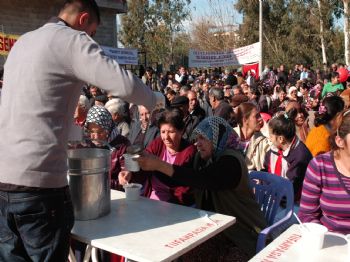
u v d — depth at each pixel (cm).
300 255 176
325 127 398
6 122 180
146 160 233
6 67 189
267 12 3469
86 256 201
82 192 210
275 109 787
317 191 225
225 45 3597
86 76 176
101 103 596
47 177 178
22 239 186
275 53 3488
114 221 213
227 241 267
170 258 174
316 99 734
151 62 3294
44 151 175
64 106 181
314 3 3092
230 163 252
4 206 184
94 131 333
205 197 277
